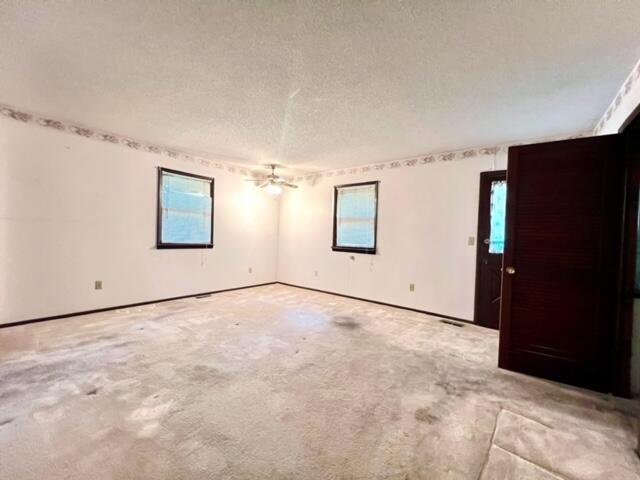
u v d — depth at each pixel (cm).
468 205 417
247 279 603
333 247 564
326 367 262
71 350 281
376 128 344
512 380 247
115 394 211
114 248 412
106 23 180
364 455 161
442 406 208
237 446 165
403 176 477
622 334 226
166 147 450
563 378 244
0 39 197
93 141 386
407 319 415
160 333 333
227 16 172
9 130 325
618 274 228
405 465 155
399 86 248
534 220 256
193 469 148
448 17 168
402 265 477
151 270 454
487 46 194
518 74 227
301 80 242
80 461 151
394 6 161
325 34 185
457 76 231
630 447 170
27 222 342
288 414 195
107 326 349
